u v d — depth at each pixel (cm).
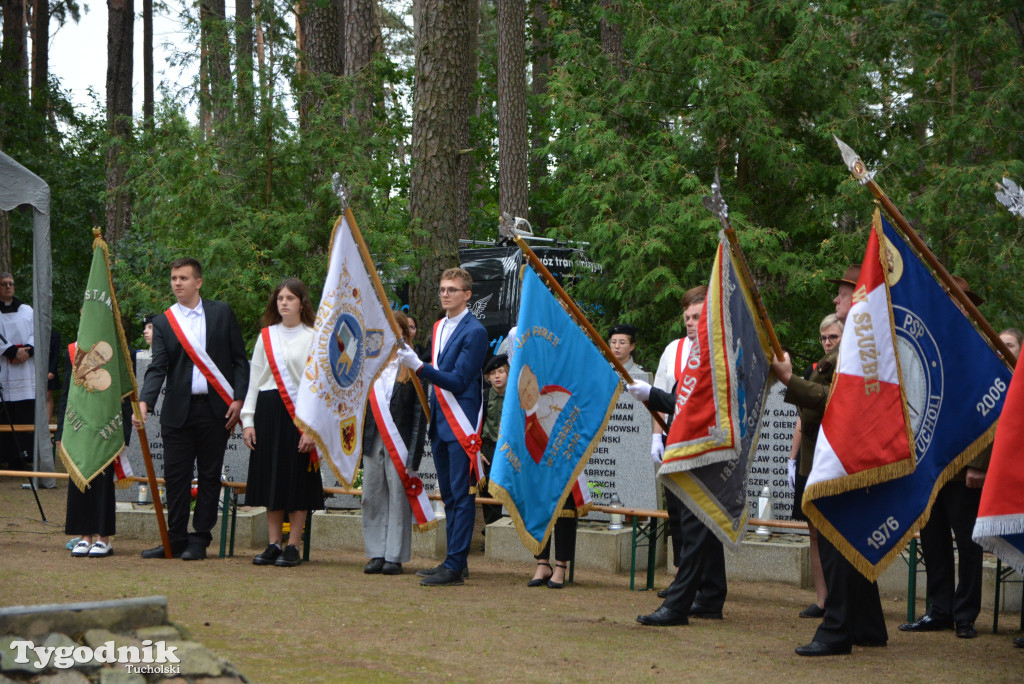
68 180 2173
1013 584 714
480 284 1269
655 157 1138
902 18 1136
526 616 611
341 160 1158
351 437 692
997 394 543
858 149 1132
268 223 1118
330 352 678
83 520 784
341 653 501
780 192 1167
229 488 843
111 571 708
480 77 2481
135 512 901
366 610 606
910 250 540
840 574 533
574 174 1196
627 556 842
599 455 859
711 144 1133
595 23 1975
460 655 506
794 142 1120
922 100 1118
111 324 786
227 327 801
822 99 1145
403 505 754
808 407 560
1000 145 1100
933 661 523
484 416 873
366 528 762
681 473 533
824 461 511
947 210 1083
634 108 1168
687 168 1159
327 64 1448
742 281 533
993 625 631
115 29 2188
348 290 690
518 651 518
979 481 571
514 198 1741
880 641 557
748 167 1170
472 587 714
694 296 646
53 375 1235
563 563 730
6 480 1264
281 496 759
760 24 1158
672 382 728
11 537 875
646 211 1120
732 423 512
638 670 488
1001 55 1106
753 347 539
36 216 1105
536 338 655
